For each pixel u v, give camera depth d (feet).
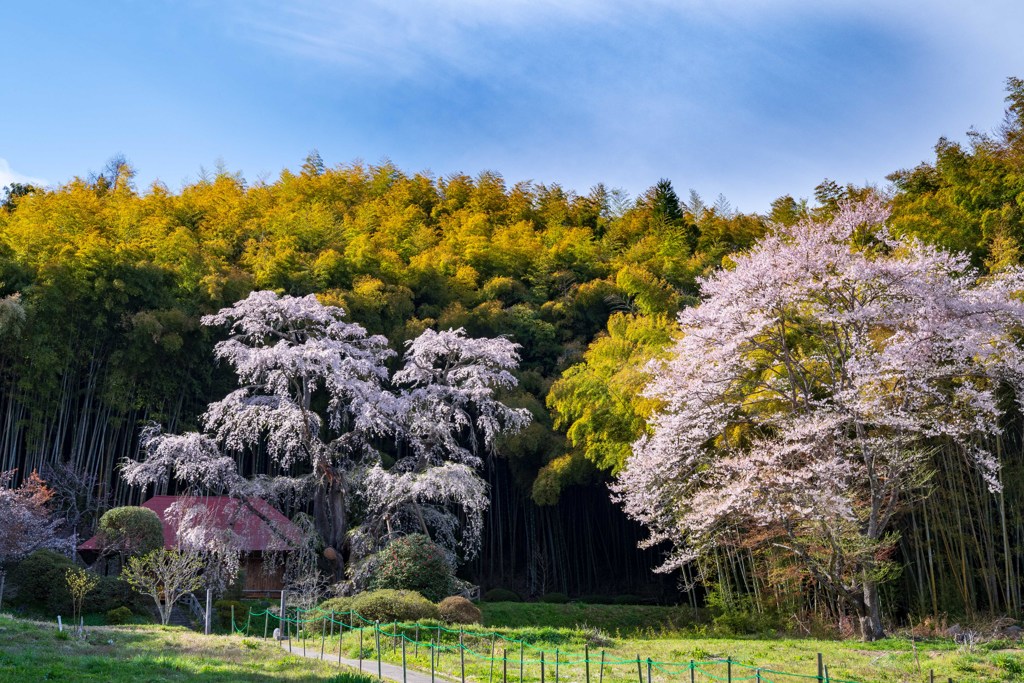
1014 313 59.82
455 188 154.61
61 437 82.84
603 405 80.79
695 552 62.64
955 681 36.78
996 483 55.42
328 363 73.46
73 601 62.08
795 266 62.28
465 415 78.54
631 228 145.38
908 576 66.13
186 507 70.28
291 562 71.61
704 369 63.82
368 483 72.13
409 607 55.31
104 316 84.33
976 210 83.30
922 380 59.00
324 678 34.68
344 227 125.08
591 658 43.34
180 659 37.99
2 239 87.92
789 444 61.57
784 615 63.46
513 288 116.26
